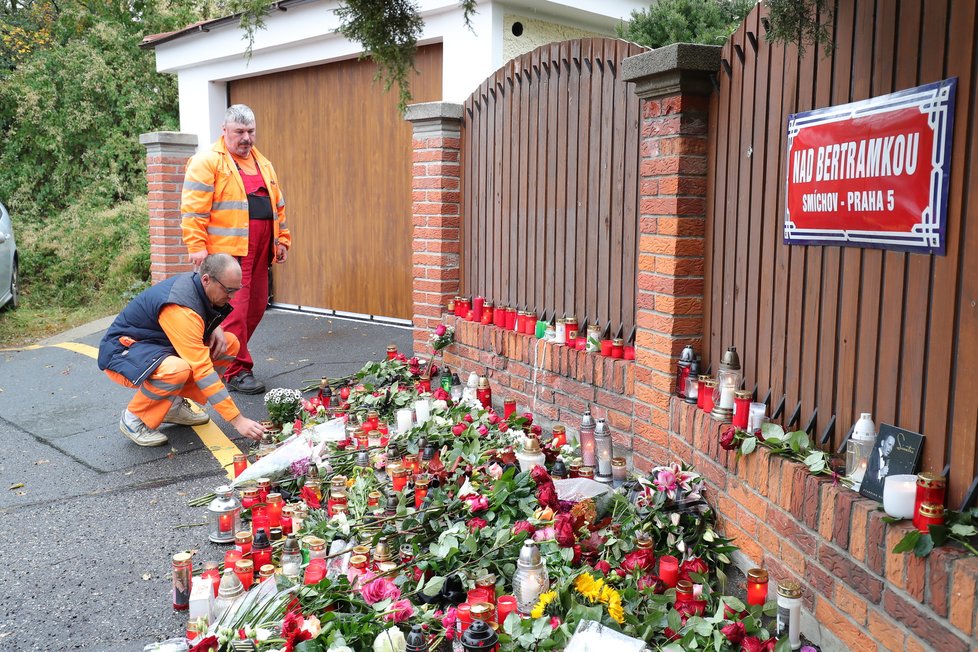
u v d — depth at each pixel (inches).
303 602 123.6
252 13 169.3
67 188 602.2
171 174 409.4
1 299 449.1
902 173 108.3
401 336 338.6
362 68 359.3
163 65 440.5
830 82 125.4
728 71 156.3
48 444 229.8
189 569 140.9
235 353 244.2
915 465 105.2
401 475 167.6
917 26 106.2
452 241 276.1
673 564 130.0
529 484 154.8
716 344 163.6
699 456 157.2
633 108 188.4
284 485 181.3
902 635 98.5
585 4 313.4
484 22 297.0
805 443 127.6
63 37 655.1
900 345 110.7
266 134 410.3
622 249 195.6
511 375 235.9
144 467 210.2
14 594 146.9
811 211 128.9
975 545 94.3
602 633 110.3
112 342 220.7
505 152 246.4
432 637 117.8
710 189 164.6
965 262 98.5
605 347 196.5
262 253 269.9
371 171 362.9
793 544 123.9
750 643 109.2
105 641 132.0
